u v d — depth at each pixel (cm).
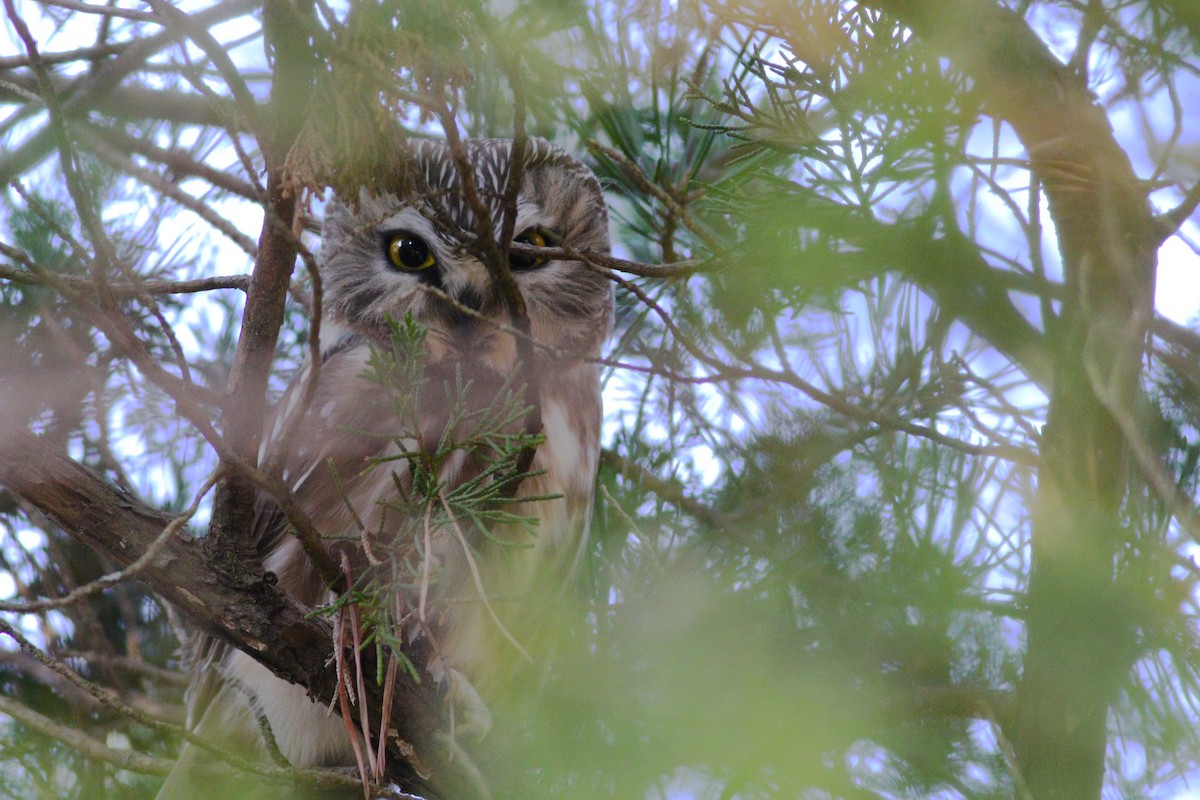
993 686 682
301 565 761
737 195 608
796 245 599
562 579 787
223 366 871
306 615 522
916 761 654
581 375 850
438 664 759
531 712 689
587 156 909
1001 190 591
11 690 784
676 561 730
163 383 479
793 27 566
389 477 760
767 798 608
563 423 817
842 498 725
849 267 610
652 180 723
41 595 830
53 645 815
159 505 846
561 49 695
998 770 669
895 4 565
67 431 839
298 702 763
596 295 887
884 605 685
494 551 753
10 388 812
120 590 845
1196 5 582
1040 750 597
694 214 720
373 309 852
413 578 521
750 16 573
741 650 666
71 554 841
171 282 590
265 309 532
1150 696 621
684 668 661
